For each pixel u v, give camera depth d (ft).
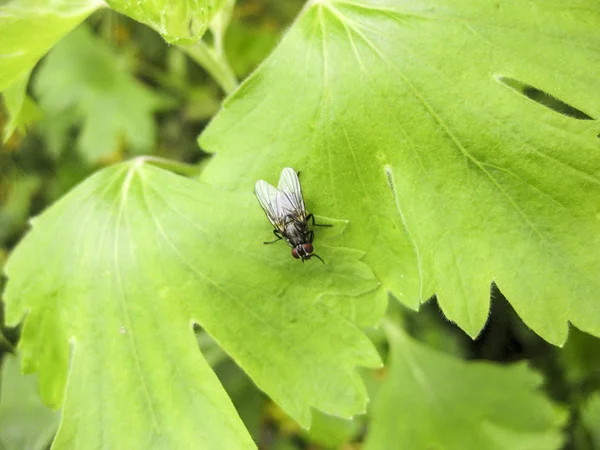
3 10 0.17
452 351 0.32
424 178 0.16
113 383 0.18
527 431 0.25
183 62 0.43
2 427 0.26
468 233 0.16
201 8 0.17
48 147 0.39
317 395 0.17
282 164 0.17
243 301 0.17
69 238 0.19
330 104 0.17
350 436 0.30
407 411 0.26
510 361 0.33
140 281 0.18
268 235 0.17
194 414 0.17
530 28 0.16
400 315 0.31
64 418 0.18
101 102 0.39
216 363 0.30
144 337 0.18
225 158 0.17
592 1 0.17
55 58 0.39
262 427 0.33
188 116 0.43
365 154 0.17
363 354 0.17
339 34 0.17
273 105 0.17
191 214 0.18
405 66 0.17
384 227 0.17
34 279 0.19
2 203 0.41
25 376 0.27
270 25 0.42
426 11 0.17
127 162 0.19
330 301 0.17
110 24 0.41
